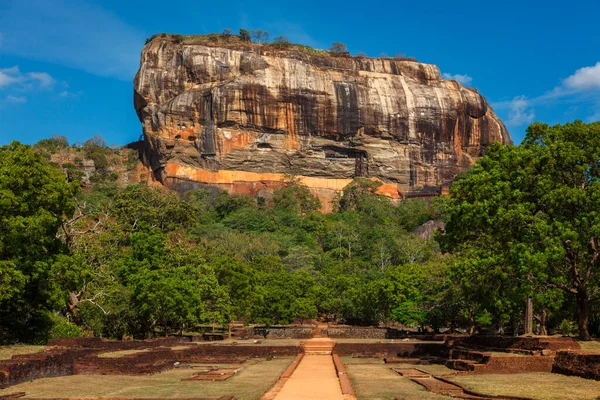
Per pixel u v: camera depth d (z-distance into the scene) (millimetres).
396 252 97500
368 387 21781
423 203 139625
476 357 27906
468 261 31062
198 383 22234
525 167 30203
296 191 138625
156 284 39969
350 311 72000
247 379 24359
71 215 34656
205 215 126812
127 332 42625
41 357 21375
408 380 24547
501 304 33375
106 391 18844
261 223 121688
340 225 117250
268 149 143000
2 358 23156
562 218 29375
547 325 42031
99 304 39312
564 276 30750
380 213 132375
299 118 143250
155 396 18094
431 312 51625
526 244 28609
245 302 56281
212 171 140375
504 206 29797
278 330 60906
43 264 31188
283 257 94438
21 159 31359
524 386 19766
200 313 45344
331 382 23547
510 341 28625
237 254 89438
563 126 31719
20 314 32469
